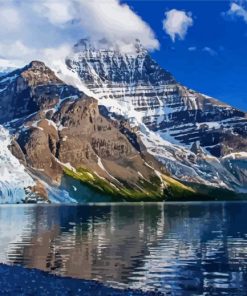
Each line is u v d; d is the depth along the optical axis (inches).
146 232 5147.6
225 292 2185.0
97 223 6515.8
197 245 3964.1
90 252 3486.7
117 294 1994.3
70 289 2070.6
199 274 2613.2
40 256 3275.1
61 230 5334.6
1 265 2728.8
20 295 1909.4
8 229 5472.4
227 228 5753.0
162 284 2356.1
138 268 2802.7
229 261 3085.6
